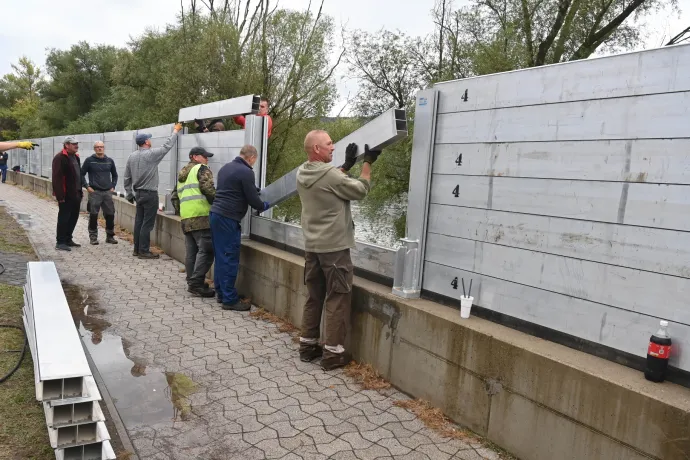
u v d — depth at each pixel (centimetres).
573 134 269
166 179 858
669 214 231
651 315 240
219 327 486
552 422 257
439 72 1352
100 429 255
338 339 386
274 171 1210
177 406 333
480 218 323
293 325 489
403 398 348
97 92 3841
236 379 374
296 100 1295
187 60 1421
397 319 359
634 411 223
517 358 274
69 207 820
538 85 285
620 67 248
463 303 320
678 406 209
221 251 529
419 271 366
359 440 295
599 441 237
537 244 289
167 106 1478
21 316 468
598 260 260
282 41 1307
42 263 469
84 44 3859
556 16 1267
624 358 250
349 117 1445
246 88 1302
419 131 363
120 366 393
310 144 387
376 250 414
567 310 275
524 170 294
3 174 2372
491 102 313
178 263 760
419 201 363
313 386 365
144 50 2205
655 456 216
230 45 1391
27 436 280
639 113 241
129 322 494
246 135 596
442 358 322
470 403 304
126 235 982
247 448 286
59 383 253
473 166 326
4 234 922
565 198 274
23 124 4800
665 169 232
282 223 551
